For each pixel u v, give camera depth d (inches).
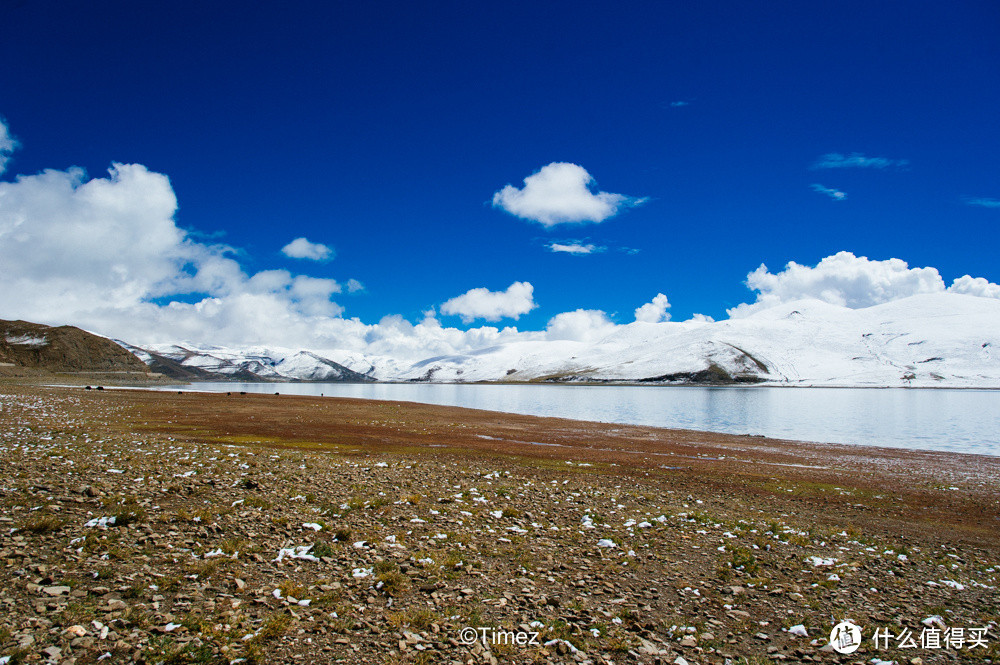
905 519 965.8
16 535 463.8
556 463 1469.0
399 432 2162.9
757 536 728.3
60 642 305.1
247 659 313.7
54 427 1406.3
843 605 487.2
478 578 492.7
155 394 4047.7
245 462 1011.9
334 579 456.8
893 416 4234.7
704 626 424.8
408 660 331.3
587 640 383.6
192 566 445.1
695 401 6717.5
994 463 1833.2
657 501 961.5
